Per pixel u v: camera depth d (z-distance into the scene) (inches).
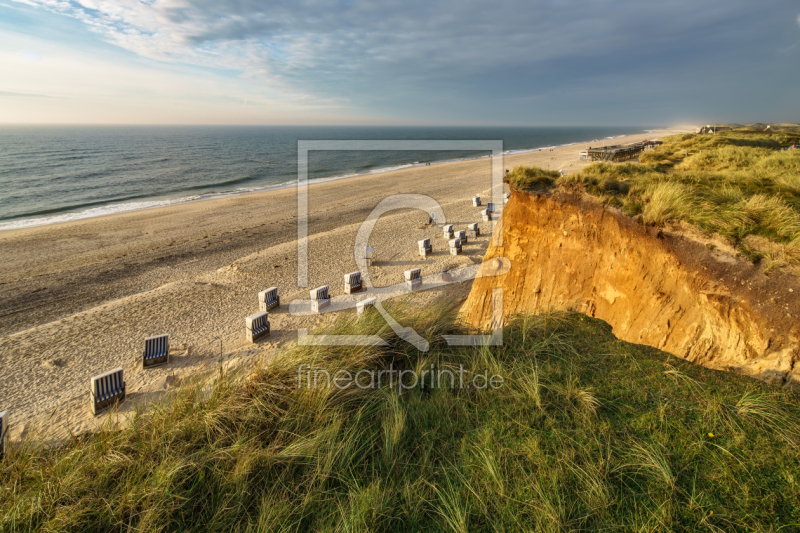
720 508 109.0
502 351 206.4
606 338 218.4
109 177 1973.4
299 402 175.8
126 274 649.6
